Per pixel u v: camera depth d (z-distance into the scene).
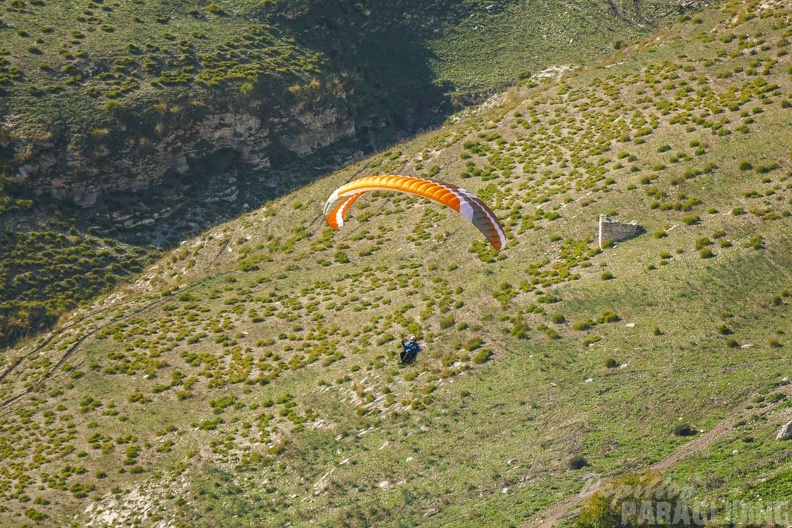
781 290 67.75
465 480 56.50
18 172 127.56
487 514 51.00
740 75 103.31
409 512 55.03
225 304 101.75
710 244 75.75
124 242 127.56
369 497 59.28
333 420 71.81
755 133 89.62
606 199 89.62
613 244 81.88
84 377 94.25
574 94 117.00
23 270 118.06
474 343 73.12
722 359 61.41
